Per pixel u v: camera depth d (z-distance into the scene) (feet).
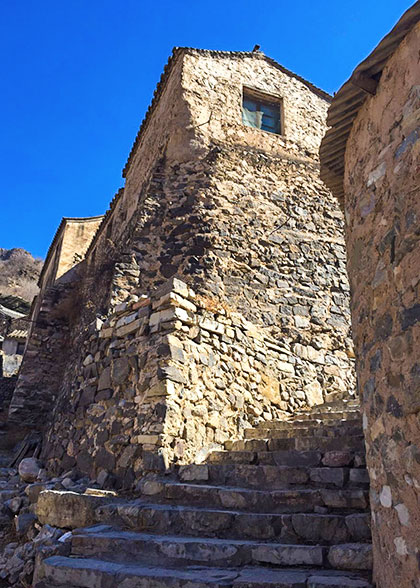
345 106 11.66
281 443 14.97
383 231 9.71
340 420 16.99
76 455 18.37
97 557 10.73
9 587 12.32
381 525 8.57
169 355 16.11
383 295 9.36
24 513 16.34
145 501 13.21
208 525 11.28
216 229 28.96
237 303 27.27
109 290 27.32
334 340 28.32
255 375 21.49
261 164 32.76
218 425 17.66
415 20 9.53
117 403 17.29
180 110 32.68
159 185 30.76
